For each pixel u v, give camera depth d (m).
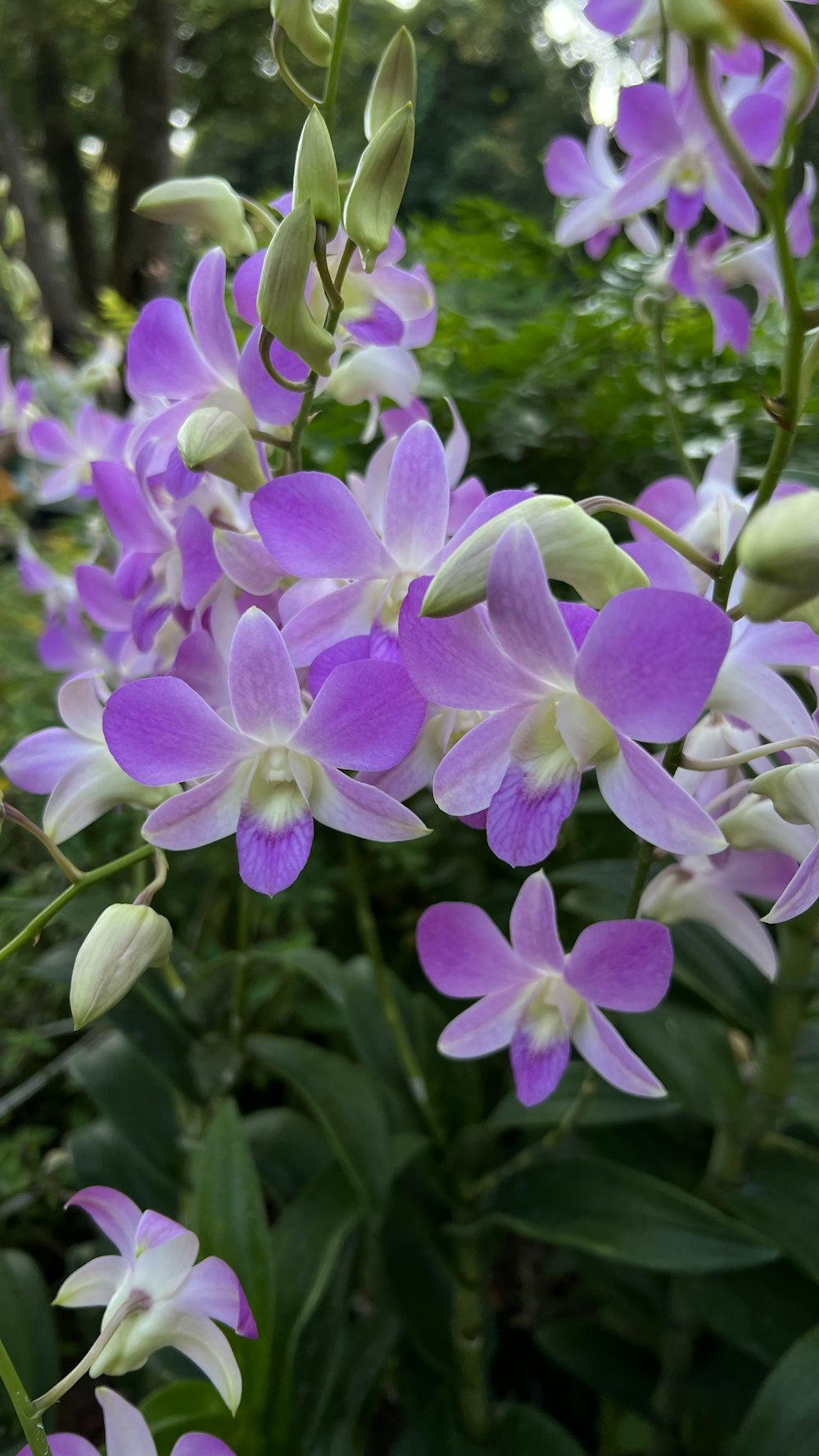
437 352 0.46
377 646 0.20
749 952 0.25
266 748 0.20
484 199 0.48
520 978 0.24
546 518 0.16
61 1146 0.51
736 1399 0.36
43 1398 0.21
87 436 0.42
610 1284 0.38
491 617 0.16
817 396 0.38
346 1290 0.34
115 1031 0.39
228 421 0.21
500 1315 0.51
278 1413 0.27
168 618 0.27
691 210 0.31
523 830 0.18
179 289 0.67
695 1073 0.31
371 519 0.24
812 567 0.14
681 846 0.17
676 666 0.15
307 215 0.18
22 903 0.36
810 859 0.17
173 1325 0.23
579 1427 0.47
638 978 0.21
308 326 0.19
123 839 0.45
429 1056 0.34
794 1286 0.34
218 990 0.37
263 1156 0.37
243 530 0.24
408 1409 0.38
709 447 0.42
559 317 0.42
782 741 0.18
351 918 0.52
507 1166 0.31
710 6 0.13
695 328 0.43
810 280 0.52
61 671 0.50
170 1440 0.26
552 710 0.18
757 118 0.29
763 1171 0.33
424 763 0.21
